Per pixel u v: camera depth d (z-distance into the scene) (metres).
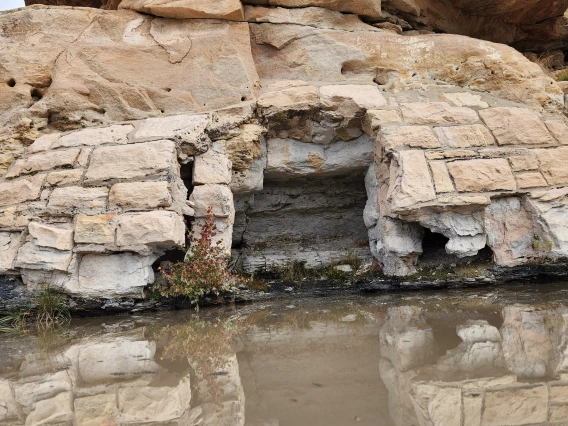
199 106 7.24
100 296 5.70
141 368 3.89
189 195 6.81
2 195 6.14
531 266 6.23
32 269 5.69
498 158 6.49
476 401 3.01
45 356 4.34
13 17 7.38
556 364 3.57
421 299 5.84
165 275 5.88
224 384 3.49
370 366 3.69
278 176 7.48
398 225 6.50
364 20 8.38
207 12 7.56
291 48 7.83
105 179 6.04
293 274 6.98
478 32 9.80
